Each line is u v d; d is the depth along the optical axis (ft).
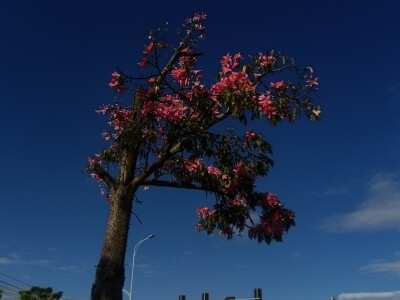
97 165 30.71
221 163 31.22
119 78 29.76
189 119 29.07
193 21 31.48
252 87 27.45
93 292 27.17
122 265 27.89
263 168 30.91
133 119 30.09
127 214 28.94
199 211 33.96
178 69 29.58
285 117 27.96
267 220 32.07
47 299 81.46
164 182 31.42
